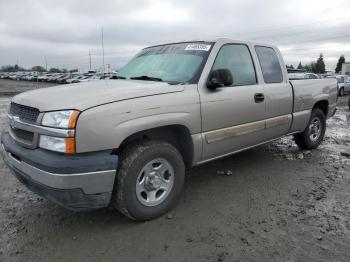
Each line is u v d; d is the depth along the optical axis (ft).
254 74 15.60
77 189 9.86
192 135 12.57
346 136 26.73
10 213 12.43
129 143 11.41
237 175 16.46
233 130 14.11
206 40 14.61
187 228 11.30
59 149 9.84
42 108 10.32
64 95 10.85
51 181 9.73
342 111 45.78
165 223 11.63
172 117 11.67
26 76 237.25
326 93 20.81
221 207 12.86
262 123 15.61
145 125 10.93
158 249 10.10
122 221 11.76
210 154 13.57
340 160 19.26
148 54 15.85
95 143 10.00
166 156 11.76
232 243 10.38
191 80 12.94
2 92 99.35
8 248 10.14
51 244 10.37
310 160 19.16
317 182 15.57
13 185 15.28
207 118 12.94
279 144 22.85
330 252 9.91
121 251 10.01
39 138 10.28
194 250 10.03
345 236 10.78
